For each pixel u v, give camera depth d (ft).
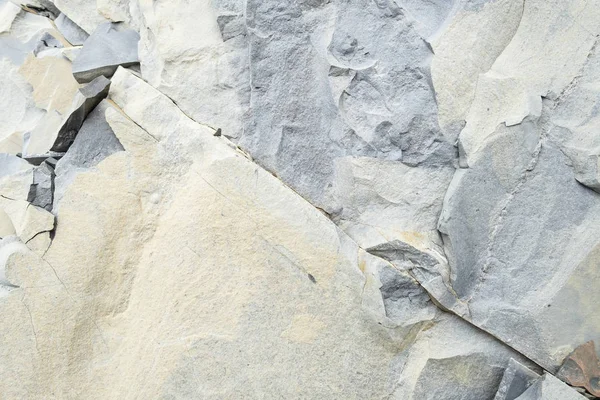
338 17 3.58
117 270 3.58
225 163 3.51
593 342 3.34
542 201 3.42
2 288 3.54
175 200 3.58
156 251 3.55
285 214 3.47
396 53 3.51
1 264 3.52
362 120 3.57
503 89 3.43
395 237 3.46
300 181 3.60
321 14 3.59
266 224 3.47
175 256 3.50
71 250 3.57
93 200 3.62
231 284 3.44
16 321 3.49
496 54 3.46
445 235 3.43
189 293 3.45
